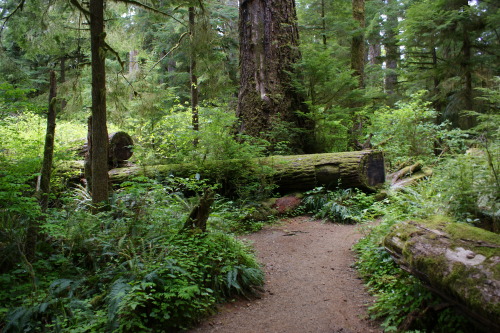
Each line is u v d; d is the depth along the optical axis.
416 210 4.91
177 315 3.79
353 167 8.80
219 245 5.05
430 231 3.57
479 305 2.54
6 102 5.98
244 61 12.12
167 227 5.36
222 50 14.24
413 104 11.80
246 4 12.09
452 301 2.98
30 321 3.61
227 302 4.46
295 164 9.27
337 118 12.52
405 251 3.52
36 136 9.55
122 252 4.63
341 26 13.74
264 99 11.71
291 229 7.73
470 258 2.92
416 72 14.08
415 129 11.49
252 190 9.09
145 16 13.16
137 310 3.73
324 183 9.10
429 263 3.15
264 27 11.94
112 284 4.14
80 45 8.41
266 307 4.38
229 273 4.59
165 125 10.79
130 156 10.63
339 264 5.63
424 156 10.80
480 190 4.22
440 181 5.07
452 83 12.63
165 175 8.97
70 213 5.57
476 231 3.28
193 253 4.71
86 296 4.20
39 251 4.98
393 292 4.00
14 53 16.84
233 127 11.89
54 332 3.47
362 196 8.31
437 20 12.86
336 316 4.04
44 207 4.99
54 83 5.00
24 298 3.96
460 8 12.81
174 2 8.92
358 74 14.21
